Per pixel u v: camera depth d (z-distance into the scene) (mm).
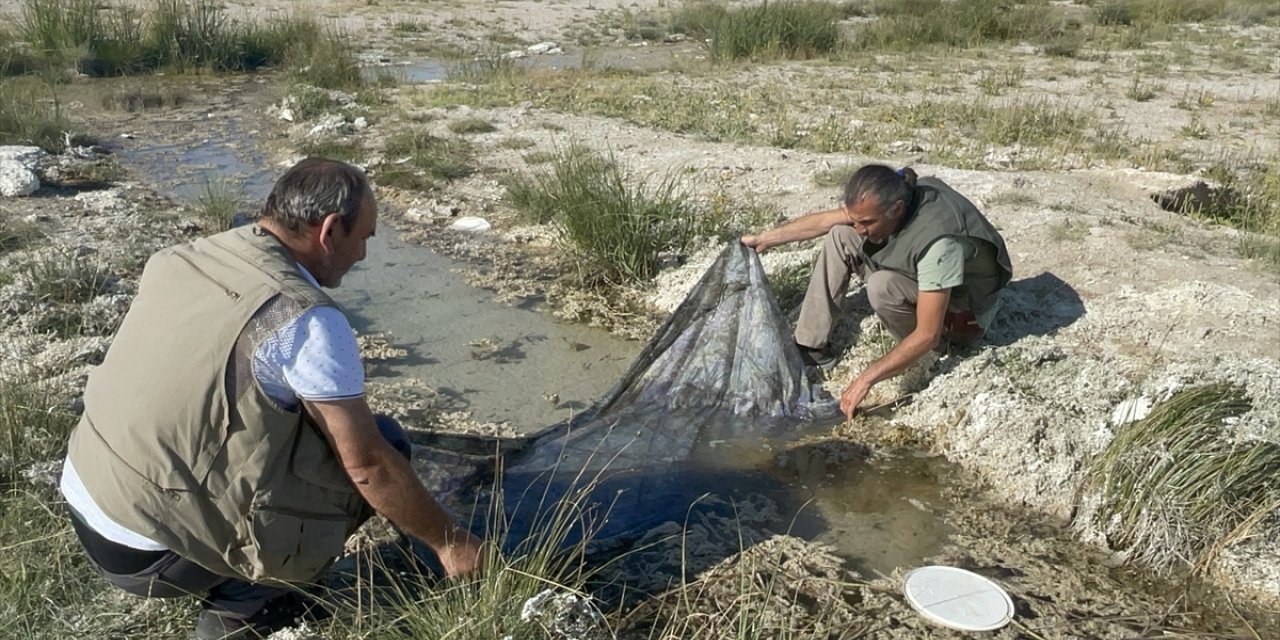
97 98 11555
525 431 4883
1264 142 10312
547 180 7734
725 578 3785
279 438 2842
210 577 3080
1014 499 4332
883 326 5434
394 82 12445
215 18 14250
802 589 3740
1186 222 7023
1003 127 10125
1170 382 4594
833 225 5164
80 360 5047
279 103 11203
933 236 4602
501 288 6496
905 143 9469
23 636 3158
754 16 15523
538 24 17938
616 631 3438
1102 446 4328
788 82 12945
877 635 3502
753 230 6859
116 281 6168
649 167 8555
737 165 8555
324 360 2781
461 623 3105
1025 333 5383
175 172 8852
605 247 6527
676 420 4836
